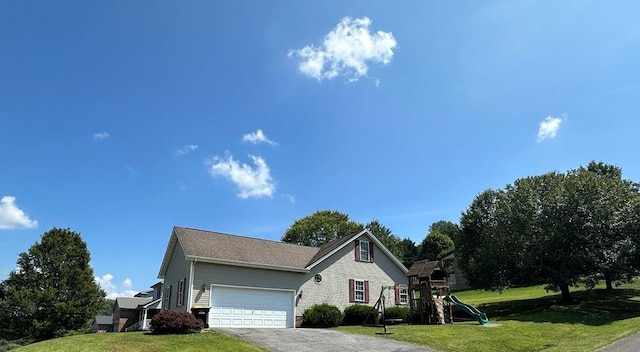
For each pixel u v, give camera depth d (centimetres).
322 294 2628
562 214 2934
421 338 1803
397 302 2962
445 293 2628
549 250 2920
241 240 2655
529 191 3170
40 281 3806
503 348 1647
